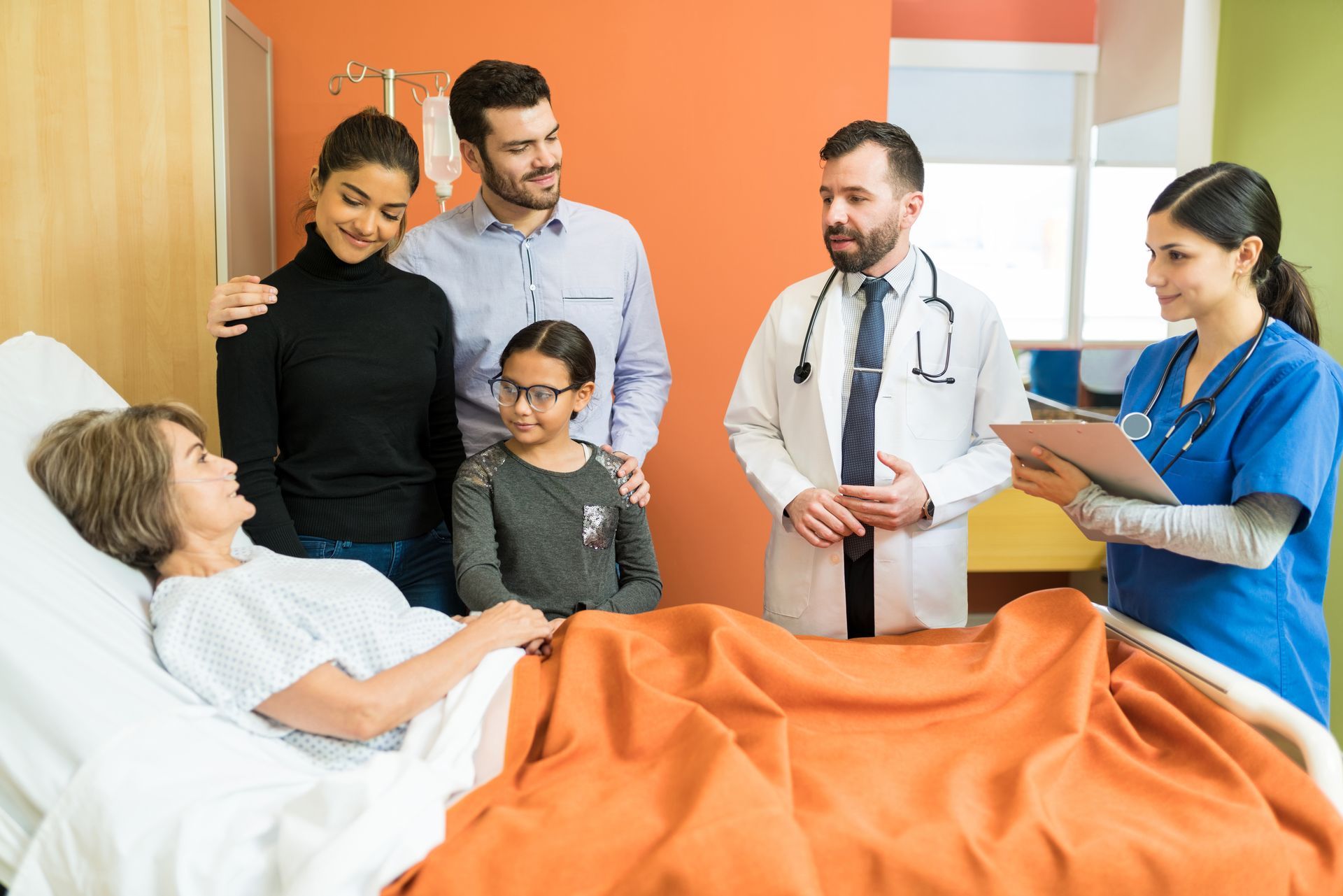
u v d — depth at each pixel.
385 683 1.28
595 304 2.08
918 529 1.85
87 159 2.39
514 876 1.06
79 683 1.17
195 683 1.25
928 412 1.87
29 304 2.41
